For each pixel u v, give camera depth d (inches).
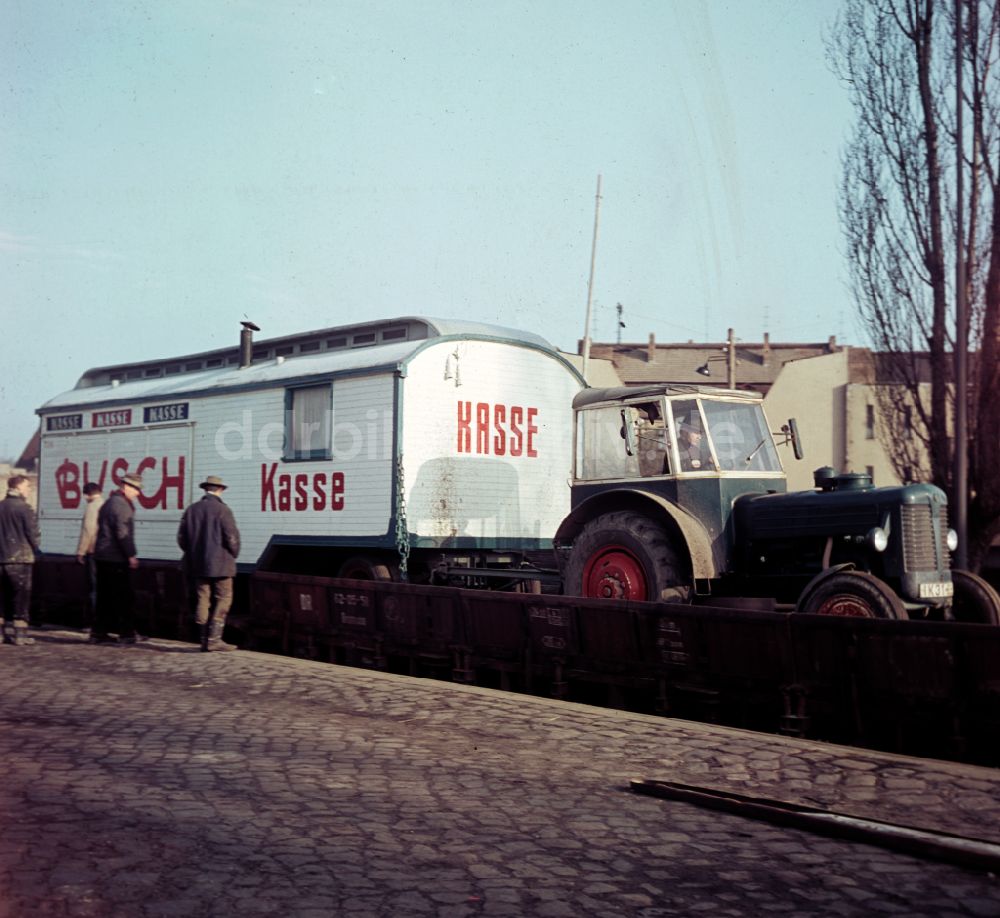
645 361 2121.1
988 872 174.9
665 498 388.5
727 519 382.0
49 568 606.9
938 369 603.2
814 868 177.2
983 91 596.1
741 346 2139.5
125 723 288.7
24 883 159.8
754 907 159.0
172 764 241.3
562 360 557.3
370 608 436.8
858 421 1777.8
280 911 152.3
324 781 229.9
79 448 682.8
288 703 328.8
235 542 460.1
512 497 532.1
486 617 386.0
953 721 265.9
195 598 463.5
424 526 494.6
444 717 307.9
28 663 410.0
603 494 400.5
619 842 190.4
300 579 474.9
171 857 174.6
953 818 208.2
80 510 677.9
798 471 1804.9
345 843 185.3
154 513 621.0
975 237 599.8
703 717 323.0
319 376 526.6
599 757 259.6
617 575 385.1
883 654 278.8
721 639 313.9
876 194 627.2
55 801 206.5
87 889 158.2
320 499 524.7
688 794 218.1
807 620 293.1
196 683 366.9
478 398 520.7
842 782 234.4
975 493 589.6
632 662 338.6
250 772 235.9
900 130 619.5
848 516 351.6
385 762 250.4
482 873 171.6
